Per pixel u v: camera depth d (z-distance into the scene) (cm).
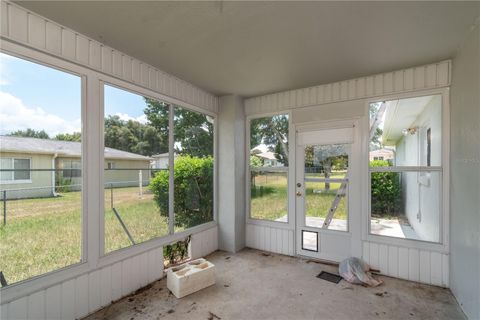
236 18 181
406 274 272
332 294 241
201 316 206
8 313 165
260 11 172
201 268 258
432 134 267
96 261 214
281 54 238
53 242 191
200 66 268
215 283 264
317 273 289
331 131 320
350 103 306
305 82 317
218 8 169
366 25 188
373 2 161
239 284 262
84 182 208
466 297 203
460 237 218
